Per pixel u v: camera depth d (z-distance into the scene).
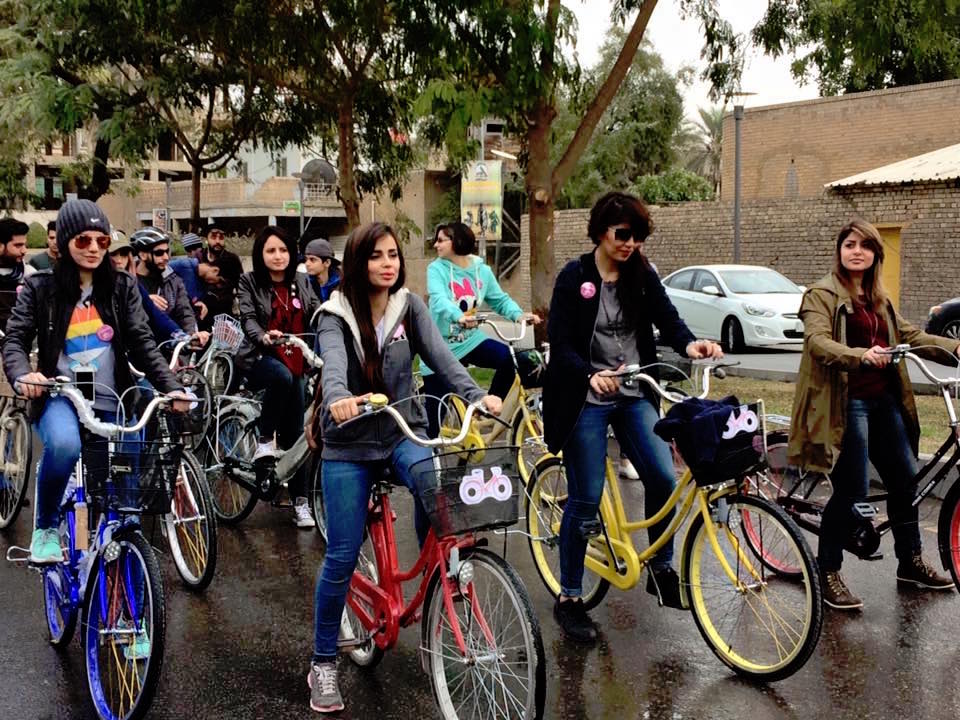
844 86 28.86
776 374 13.18
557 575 5.62
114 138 13.20
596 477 4.85
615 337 4.84
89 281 4.71
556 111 10.38
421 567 4.06
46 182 35.03
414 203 34.88
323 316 4.12
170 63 13.44
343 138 12.28
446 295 7.47
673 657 4.77
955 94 23.67
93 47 12.27
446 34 9.96
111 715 4.12
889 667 4.62
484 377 13.67
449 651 3.98
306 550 6.57
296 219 36.34
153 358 4.76
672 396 4.50
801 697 4.32
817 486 5.73
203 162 16.55
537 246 10.17
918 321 20.36
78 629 5.18
